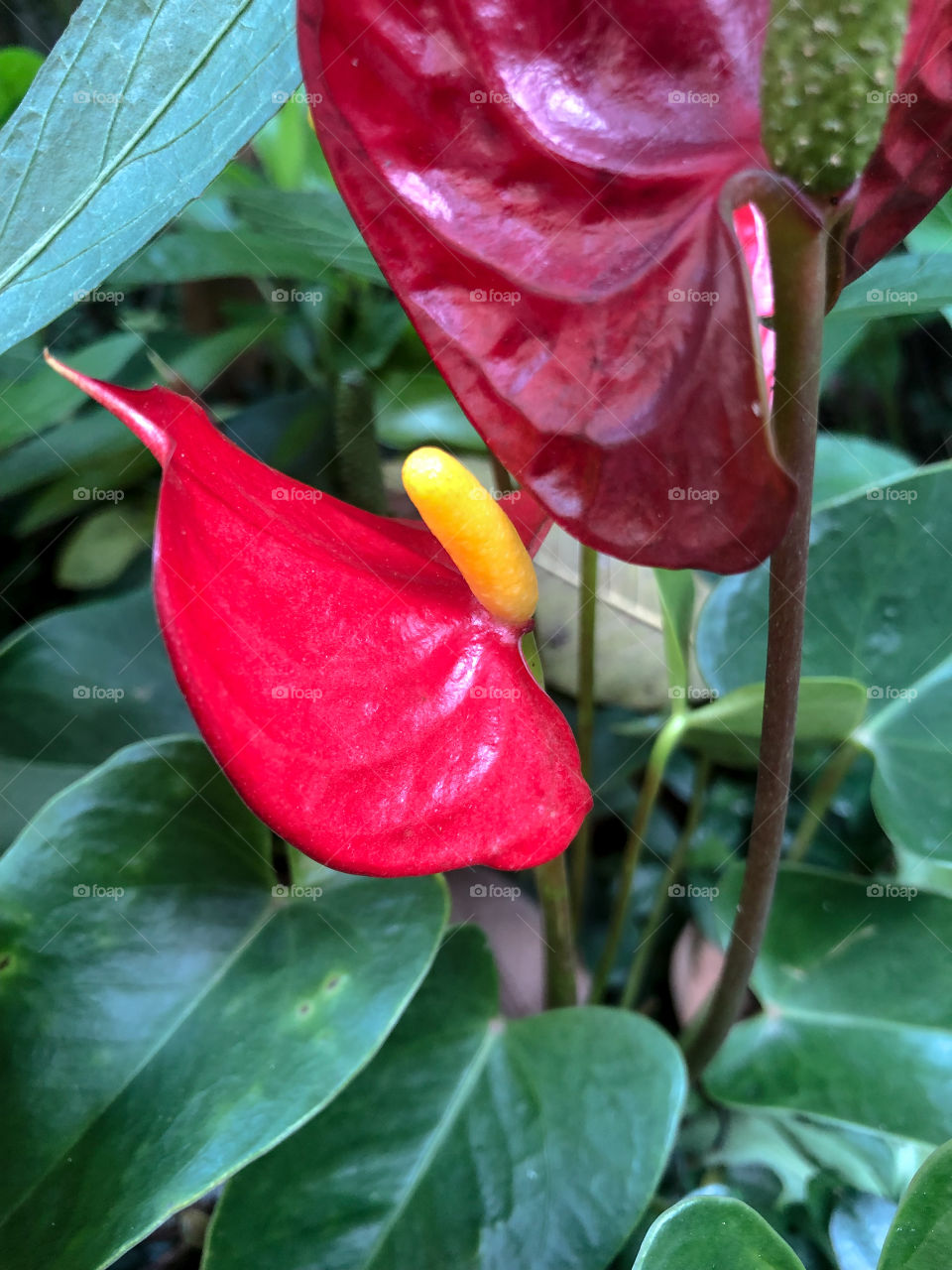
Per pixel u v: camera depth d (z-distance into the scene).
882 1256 0.18
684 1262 0.18
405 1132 0.24
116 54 0.17
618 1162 0.23
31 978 0.22
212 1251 0.22
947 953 0.28
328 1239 0.22
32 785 0.30
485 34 0.14
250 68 0.17
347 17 0.14
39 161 0.17
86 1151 0.21
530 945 0.35
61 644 0.32
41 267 0.17
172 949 0.24
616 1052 0.25
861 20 0.12
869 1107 0.25
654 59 0.14
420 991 0.27
